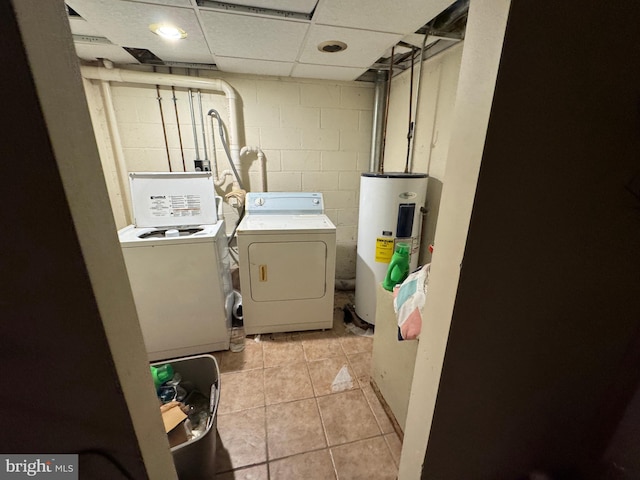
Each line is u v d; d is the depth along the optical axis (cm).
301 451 124
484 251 61
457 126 59
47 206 37
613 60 53
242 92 223
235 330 209
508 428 87
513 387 81
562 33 49
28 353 43
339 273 287
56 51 35
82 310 43
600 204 64
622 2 50
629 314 79
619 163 61
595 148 59
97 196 43
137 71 201
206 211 192
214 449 104
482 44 51
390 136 242
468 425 82
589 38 50
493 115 50
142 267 160
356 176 263
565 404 88
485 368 75
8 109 32
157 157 223
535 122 53
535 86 51
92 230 42
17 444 49
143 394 56
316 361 180
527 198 59
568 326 76
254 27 139
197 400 137
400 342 126
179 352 181
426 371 78
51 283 40
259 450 124
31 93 32
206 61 192
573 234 65
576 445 96
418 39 159
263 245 185
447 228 65
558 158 57
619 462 87
